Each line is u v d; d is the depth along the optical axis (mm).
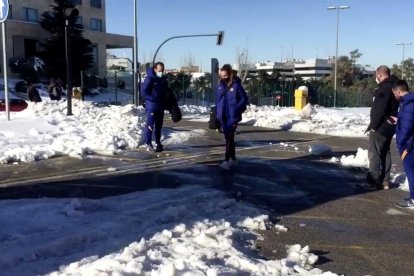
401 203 6961
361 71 80188
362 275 4617
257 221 6031
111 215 6121
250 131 16734
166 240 5184
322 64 107438
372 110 7852
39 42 50875
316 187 8109
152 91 11086
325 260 4965
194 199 6984
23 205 6531
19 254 4758
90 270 4219
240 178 8664
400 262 4945
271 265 4625
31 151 10172
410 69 70375
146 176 8672
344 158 10453
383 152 7973
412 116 6727
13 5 51344
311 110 22125
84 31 55312
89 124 14242
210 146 12344
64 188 7707
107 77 59188
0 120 14508
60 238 5164
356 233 5816
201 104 44094
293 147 12688
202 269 4391
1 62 47344
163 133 14695
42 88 46656
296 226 6039
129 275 4164
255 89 43000
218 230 5492
